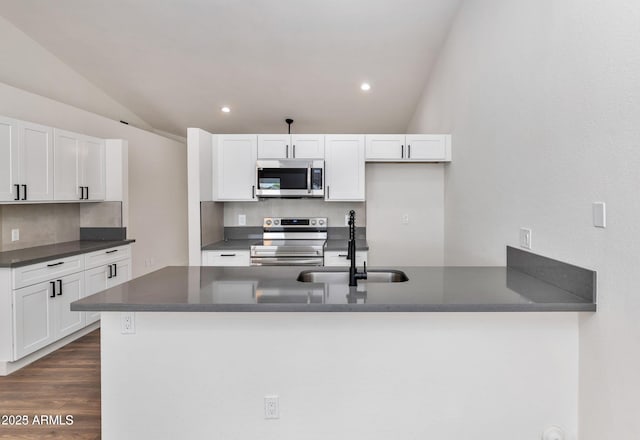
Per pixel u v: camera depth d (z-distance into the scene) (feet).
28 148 10.09
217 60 13.47
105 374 5.65
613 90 4.59
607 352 4.79
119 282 13.00
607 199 4.72
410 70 13.69
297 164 12.07
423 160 11.87
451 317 5.57
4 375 8.93
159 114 18.02
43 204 12.01
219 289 5.89
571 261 5.51
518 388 5.55
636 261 4.28
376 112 17.29
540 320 5.52
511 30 7.29
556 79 5.80
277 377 5.64
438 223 12.79
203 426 5.66
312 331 5.62
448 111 11.66
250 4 10.61
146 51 13.10
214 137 12.34
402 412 5.63
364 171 12.15
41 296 9.73
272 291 5.77
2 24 11.60
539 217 6.38
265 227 13.67
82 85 14.80
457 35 10.62
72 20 11.62
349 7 10.54
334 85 14.88
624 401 4.50
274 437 5.67
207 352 5.63
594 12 4.91
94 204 13.58
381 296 5.45
